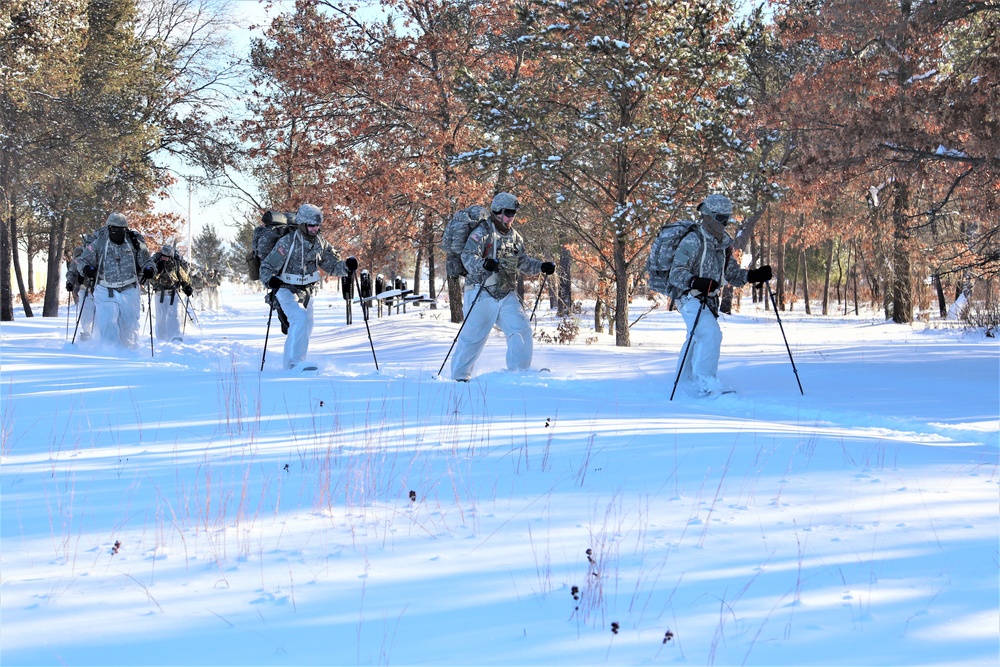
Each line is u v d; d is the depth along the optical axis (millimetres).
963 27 18984
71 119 27484
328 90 25703
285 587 3328
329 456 5520
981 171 16359
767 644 2822
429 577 3432
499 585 3346
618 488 4824
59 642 2826
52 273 37344
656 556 3676
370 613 3074
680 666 2672
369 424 6809
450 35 25047
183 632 2910
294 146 27938
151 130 32875
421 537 3945
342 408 7664
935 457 5875
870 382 11094
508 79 24516
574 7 21047
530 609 3115
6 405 7750
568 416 7398
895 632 2912
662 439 6215
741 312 49844
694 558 3650
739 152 21250
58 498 4582
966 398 9875
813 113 18281
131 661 2697
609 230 22922
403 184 25094
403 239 28438
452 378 11344
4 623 2977
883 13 17062
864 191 25156
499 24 25188
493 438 6223
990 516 4297
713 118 21250
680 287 10000
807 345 20047
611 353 14562
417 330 23312
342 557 3670
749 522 4176
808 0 20828
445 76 25438
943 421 8414
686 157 21703
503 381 10633
